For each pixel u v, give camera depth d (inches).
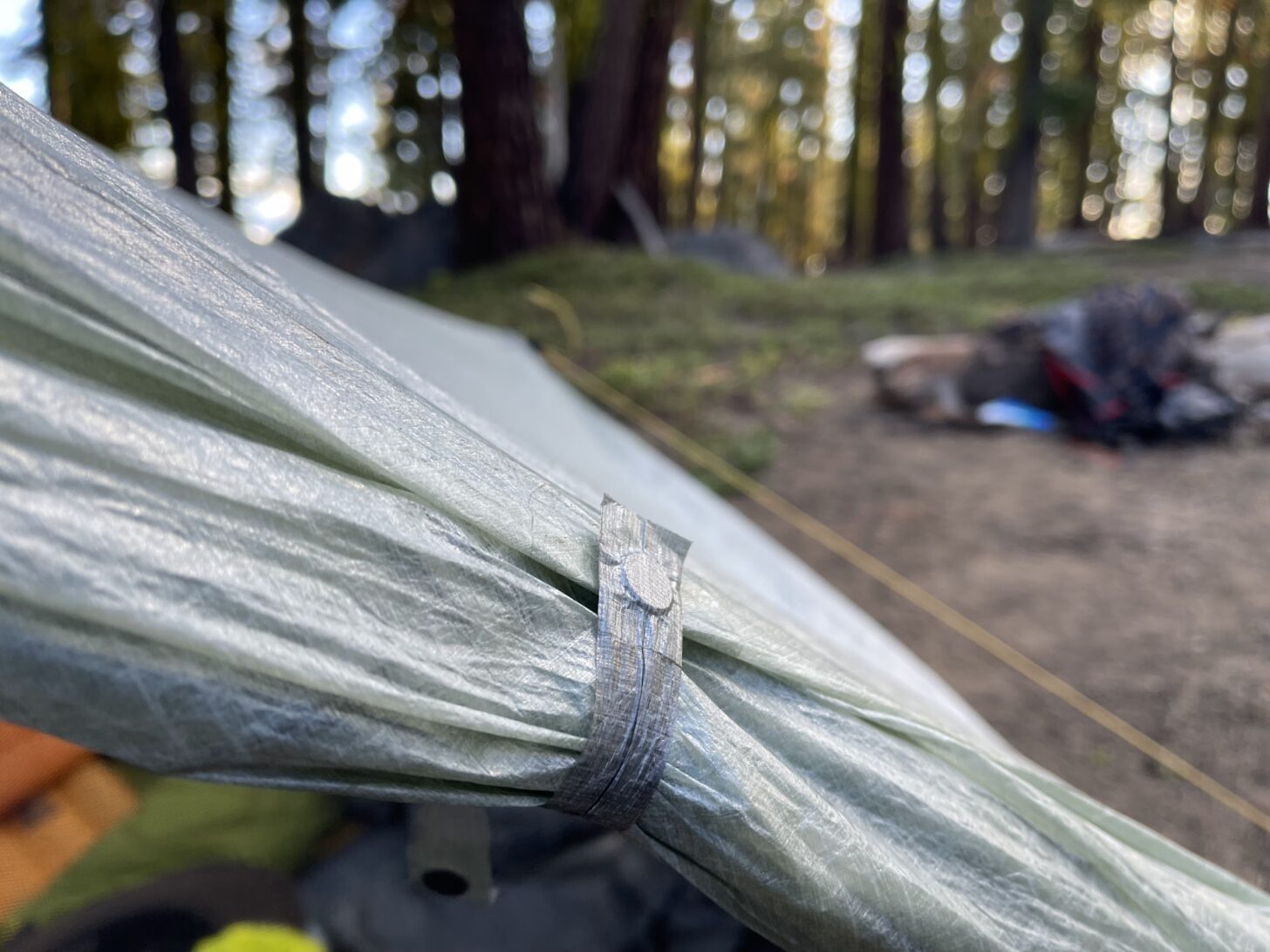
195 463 38.1
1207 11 982.4
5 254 37.7
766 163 1339.8
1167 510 212.7
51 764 55.9
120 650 34.7
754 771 48.7
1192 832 118.8
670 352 366.0
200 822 60.4
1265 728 136.3
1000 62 901.2
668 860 48.8
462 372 144.6
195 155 580.1
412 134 655.1
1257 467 228.7
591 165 550.0
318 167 713.0
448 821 58.6
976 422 276.5
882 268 655.8
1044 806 60.8
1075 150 1157.1
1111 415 255.3
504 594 44.9
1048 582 188.4
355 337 62.6
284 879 63.3
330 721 38.9
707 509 149.3
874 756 56.7
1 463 33.2
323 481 42.1
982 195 1132.5
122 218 47.1
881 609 185.3
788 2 1061.8
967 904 54.0
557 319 401.4
